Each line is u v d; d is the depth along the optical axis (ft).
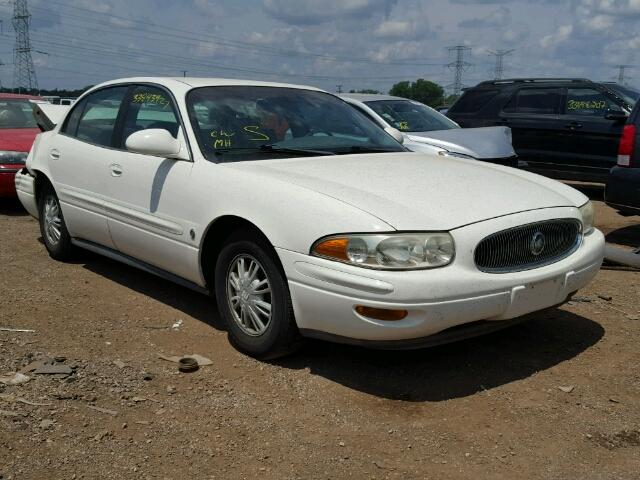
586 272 13.67
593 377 13.09
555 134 34.81
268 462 10.10
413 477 9.80
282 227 12.44
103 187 17.28
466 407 11.84
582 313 16.65
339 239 11.67
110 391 11.97
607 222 29.04
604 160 33.32
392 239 11.34
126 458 10.00
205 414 11.42
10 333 14.47
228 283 13.98
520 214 12.58
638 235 26.03
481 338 14.90
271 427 11.08
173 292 17.94
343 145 16.43
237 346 13.99
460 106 39.24
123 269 20.03
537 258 12.87
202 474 9.73
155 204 15.44
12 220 27.61
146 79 17.46
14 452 9.88
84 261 20.85
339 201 12.12
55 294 17.53
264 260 12.97
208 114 15.60
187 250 14.67
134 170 16.17
